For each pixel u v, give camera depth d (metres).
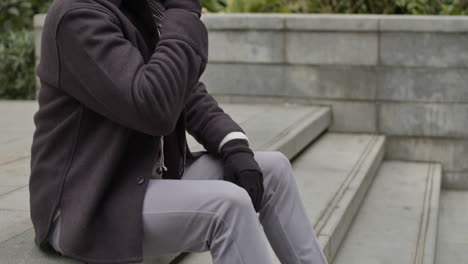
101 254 1.99
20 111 5.80
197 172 2.35
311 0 7.09
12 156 3.94
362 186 4.61
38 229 2.13
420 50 5.81
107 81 1.89
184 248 2.04
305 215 2.28
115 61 1.90
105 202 2.02
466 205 5.43
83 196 2.00
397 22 5.81
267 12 7.22
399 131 5.95
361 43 5.92
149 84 1.90
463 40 5.72
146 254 2.08
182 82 1.97
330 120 6.05
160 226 1.99
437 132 5.88
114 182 2.03
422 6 6.78
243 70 6.21
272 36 6.11
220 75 6.28
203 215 1.94
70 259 2.17
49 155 2.08
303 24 6.01
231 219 1.93
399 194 4.94
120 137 1.99
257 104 6.19
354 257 3.75
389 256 3.77
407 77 5.88
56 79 1.97
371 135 5.98
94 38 1.89
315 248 2.26
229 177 2.21
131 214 1.98
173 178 2.26
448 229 4.80
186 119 2.40
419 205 4.68
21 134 4.69
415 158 5.95
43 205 2.09
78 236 1.99
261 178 2.17
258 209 2.21
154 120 1.91
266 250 1.96
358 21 5.89
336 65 6.00
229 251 1.94
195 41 2.04
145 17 2.10
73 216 2.01
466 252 4.34
